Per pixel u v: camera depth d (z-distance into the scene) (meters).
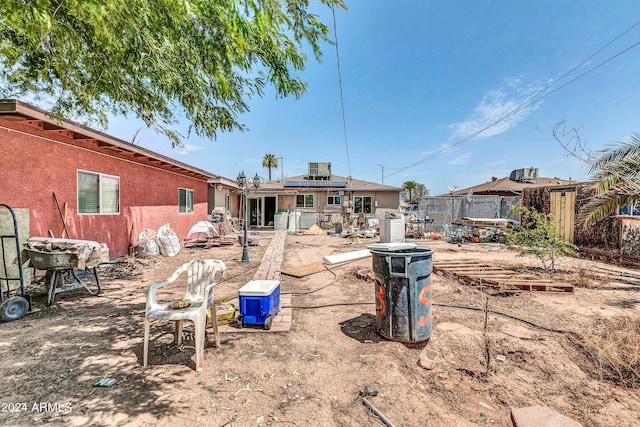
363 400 2.22
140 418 1.99
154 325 3.60
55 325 3.57
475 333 3.33
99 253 4.67
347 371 2.63
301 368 2.67
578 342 3.11
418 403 2.21
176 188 11.49
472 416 2.08
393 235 11.51
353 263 7.88
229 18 2.63
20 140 5.13
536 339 3.18
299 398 2.24
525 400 2.25
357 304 4.54
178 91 4.45
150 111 5.02
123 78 3.83
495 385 2.43
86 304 4.39
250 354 2.92
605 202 5.31
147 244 8.56
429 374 2.60
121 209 8.01
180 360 2.77
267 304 3.52
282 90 4.41
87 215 6.73
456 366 2.72
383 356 2.88
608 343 2.97
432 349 3.01
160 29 3.20
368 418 2.05
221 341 3.21
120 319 3.79
